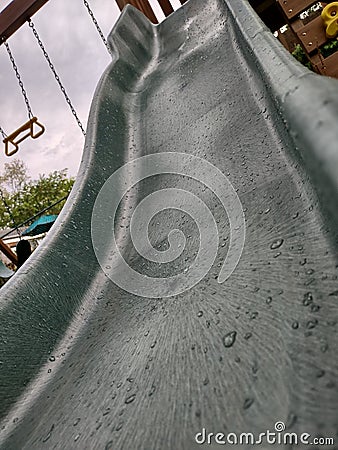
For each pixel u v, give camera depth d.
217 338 0.47
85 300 0.95
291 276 0.47
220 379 0.40
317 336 0.36
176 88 1.81
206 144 1.15
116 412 0.48
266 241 0.57
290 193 0.63
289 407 0.31
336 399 0.29
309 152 0.33
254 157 0.85
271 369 0.36
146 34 2.68
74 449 0.48
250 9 1.07
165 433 0.39
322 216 0.49
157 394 0.46
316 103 0.34
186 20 2.54
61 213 1.11
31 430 0.60
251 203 0.71
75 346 0.81
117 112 1.79
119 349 0.64
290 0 1.73
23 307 0.82
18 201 13.38
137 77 2.26
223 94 1.34
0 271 3.76
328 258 0.45
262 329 0.42
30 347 0.78
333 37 1.67
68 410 0.58
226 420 0.35
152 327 0.62
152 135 1.58
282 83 0.46
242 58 1.40
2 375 0.71
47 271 0.92
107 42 2.32
